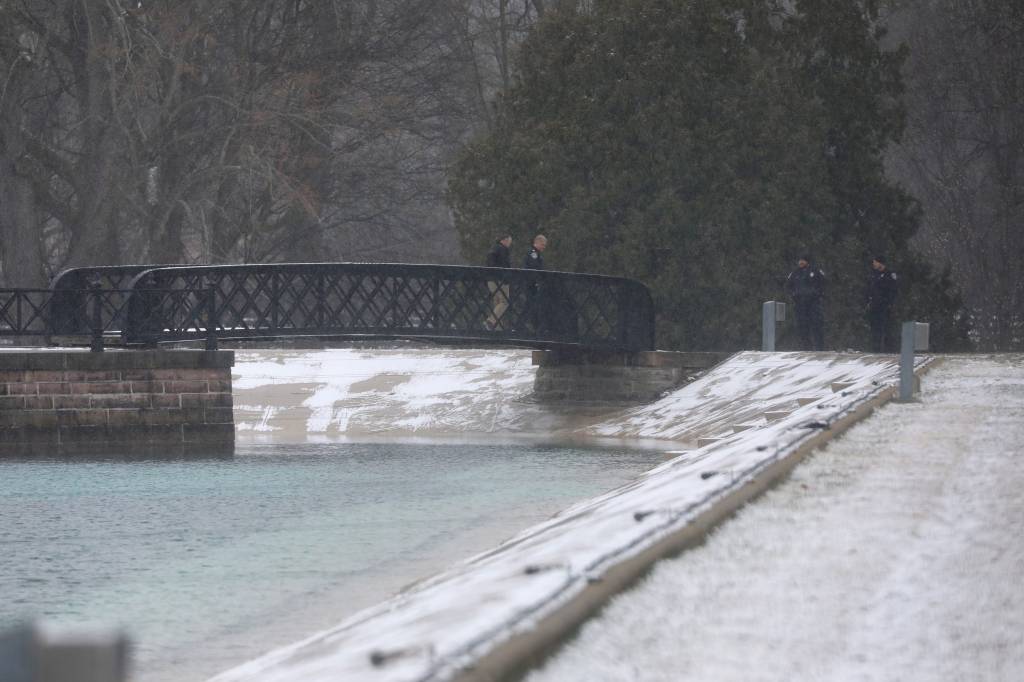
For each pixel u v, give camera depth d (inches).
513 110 6525.6
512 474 3454.7
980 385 2856.8
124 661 290.5
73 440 4281.5
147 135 7081.7
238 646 1475.1
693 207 5920.3
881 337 4842.5
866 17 6378.0
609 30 6131.9
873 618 810.8
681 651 710.5
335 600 1752.0
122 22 6624.0
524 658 634.2
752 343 5895.7
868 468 1534.2
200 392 4397.1
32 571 2064.5
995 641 753.6
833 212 6102.4
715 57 6097.4
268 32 7628.0
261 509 2822.3
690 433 4436.5
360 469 3659.0
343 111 7790.4
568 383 5285.4
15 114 6924.2
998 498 1290.6
